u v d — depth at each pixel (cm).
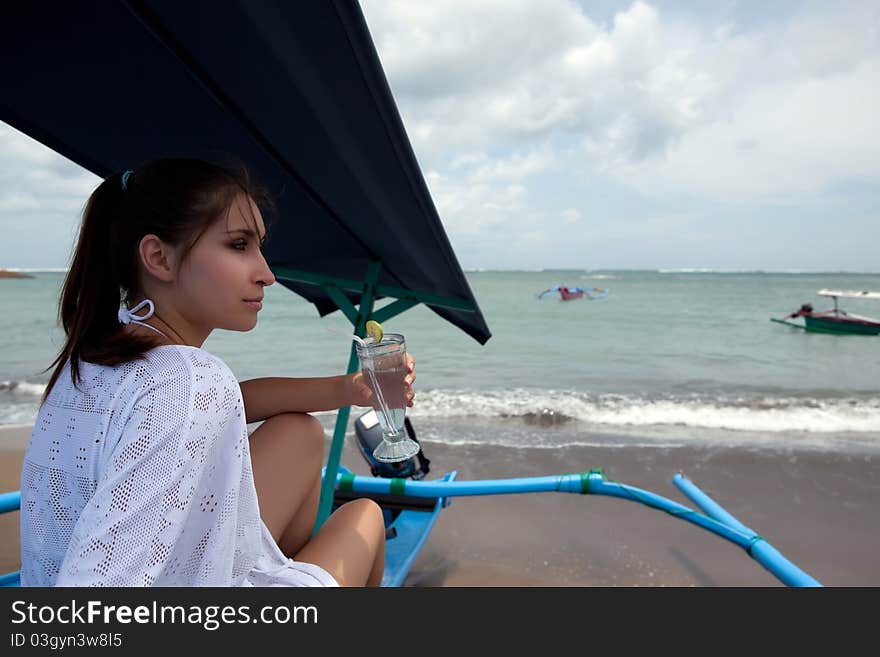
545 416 796
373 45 121
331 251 266
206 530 99
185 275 108
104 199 112
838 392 1005
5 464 562
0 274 9644
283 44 130
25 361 1316
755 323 2173
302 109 156
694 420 780
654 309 2869
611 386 1062
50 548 97
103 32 137
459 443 639
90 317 107
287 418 167
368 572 149
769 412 838
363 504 159
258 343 1549
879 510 448
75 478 93
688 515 319
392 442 177
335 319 2086
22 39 140
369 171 176
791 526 420
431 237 204
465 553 373
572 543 385
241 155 193
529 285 5819
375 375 167
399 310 272
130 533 81
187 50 142
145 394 89
